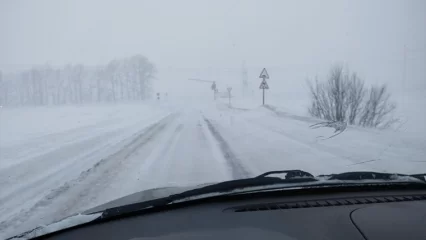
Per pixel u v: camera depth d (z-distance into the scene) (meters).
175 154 7.30
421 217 1.94
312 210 2.12
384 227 1.80
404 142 7.68
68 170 6.04
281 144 8.20
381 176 2.65
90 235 1.89
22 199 4.38
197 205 2.28
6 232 3.31
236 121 14.78
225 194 2.32
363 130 9.41
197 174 5.44
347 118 11.27
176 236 1.81
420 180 2.61
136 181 5.08
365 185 2.51
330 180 2.53
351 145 7.66
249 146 8.10
